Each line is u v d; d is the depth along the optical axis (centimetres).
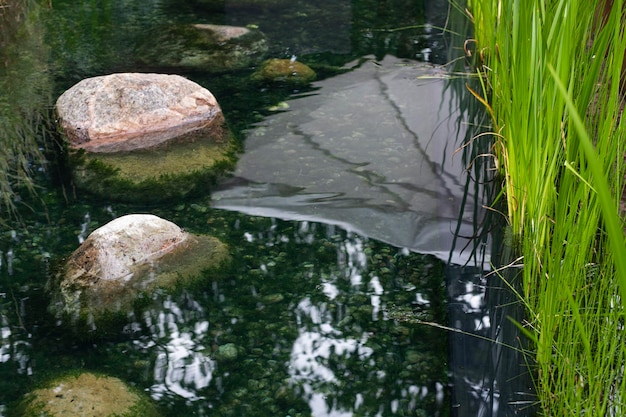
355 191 305
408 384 202
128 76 376
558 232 209
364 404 196
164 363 214
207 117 371
